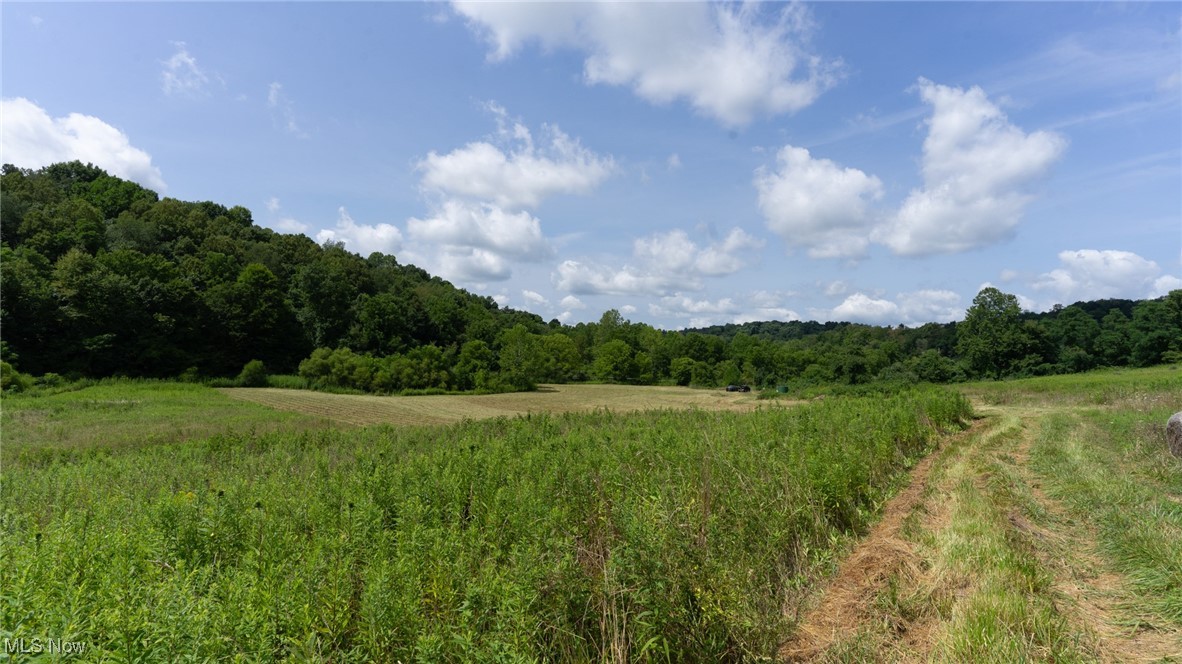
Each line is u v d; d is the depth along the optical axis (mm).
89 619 3383
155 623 3238
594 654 4203
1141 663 4594
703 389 76188
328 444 17344
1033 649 4656
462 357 69562
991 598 5270
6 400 34844
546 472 7562
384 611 3717
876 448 11180
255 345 66438
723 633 4547
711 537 5477
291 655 3492
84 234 67000
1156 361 65250
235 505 6125
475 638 3783
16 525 6316
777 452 9555
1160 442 13172
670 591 4410
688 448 9094
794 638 5105
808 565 6484
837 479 8109
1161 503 8461
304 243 104250
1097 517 8117
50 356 50188
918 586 5910
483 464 8078
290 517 6262
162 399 39281
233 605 3633
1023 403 30906
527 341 80188
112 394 41625
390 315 79188
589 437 12570
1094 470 10859
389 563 4387
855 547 7230
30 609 3463
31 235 65062
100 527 5742
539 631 4047
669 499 6461
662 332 116875
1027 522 8258
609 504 6148
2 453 17406
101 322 53969
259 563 4777
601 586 4309
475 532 5516
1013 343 63906
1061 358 63812
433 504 6621
